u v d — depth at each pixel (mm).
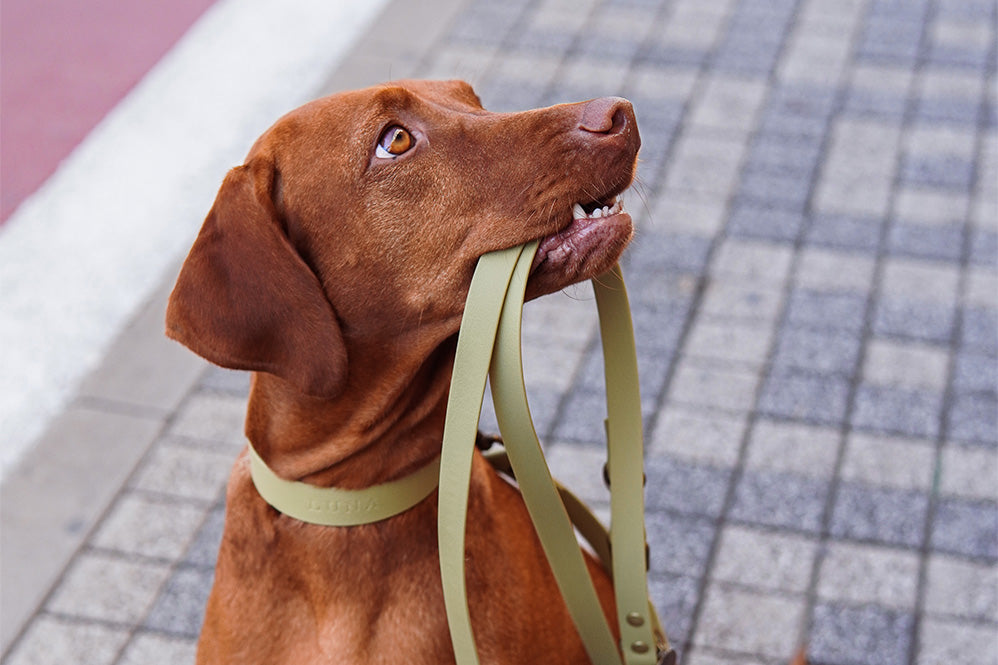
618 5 6559
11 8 6996
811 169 5301
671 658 2502
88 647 3549
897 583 3570
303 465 2240
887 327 4477
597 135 2109
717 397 4219
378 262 2158
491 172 2137
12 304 4855
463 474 1990
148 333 4664
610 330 2301
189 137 5789
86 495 4020
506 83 5949
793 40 6215
